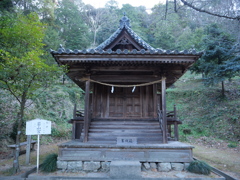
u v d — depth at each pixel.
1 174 6.46
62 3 34.81
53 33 22.27
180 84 27.09
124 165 5.84
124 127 8.28
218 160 8.66
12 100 12.98
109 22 40.28
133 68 8.03
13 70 6.15
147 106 9.05
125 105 9.10
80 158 6.67
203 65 17.12
